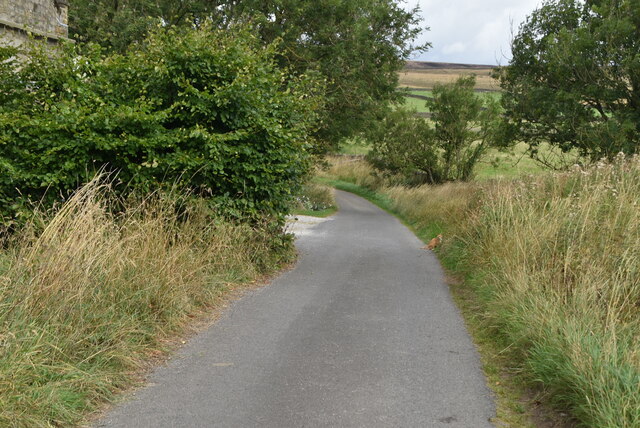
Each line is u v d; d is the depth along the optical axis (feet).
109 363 15.80
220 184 31.17
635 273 19.89
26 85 31.24
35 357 13.82
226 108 31.22
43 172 27.50
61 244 17.44
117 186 28.84
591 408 12.47
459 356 18.45
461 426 13.28
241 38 35.76
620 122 63.26
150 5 84.07
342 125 90.99
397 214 87.04
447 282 31.45
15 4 43.04
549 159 77.87
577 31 65.72
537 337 17.30
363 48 84.94
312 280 31.12
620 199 25.54
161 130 29.84
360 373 16.62
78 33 92.53
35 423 12.03
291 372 16.56
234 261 29.53
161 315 20.21
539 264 23.68
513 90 77.41
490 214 33.01
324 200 93.40
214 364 17.11
